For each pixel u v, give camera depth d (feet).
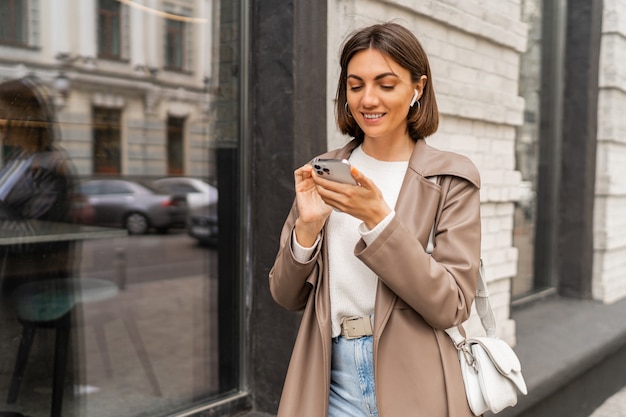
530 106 14.67
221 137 8.21
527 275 15.10
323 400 4.58
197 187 8.27
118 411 7.70
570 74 15.16
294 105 7.61
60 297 7.11
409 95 4.47
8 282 6.59
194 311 8.35
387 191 4.66
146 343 8.02
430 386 4.33
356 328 4.60
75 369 7.34
